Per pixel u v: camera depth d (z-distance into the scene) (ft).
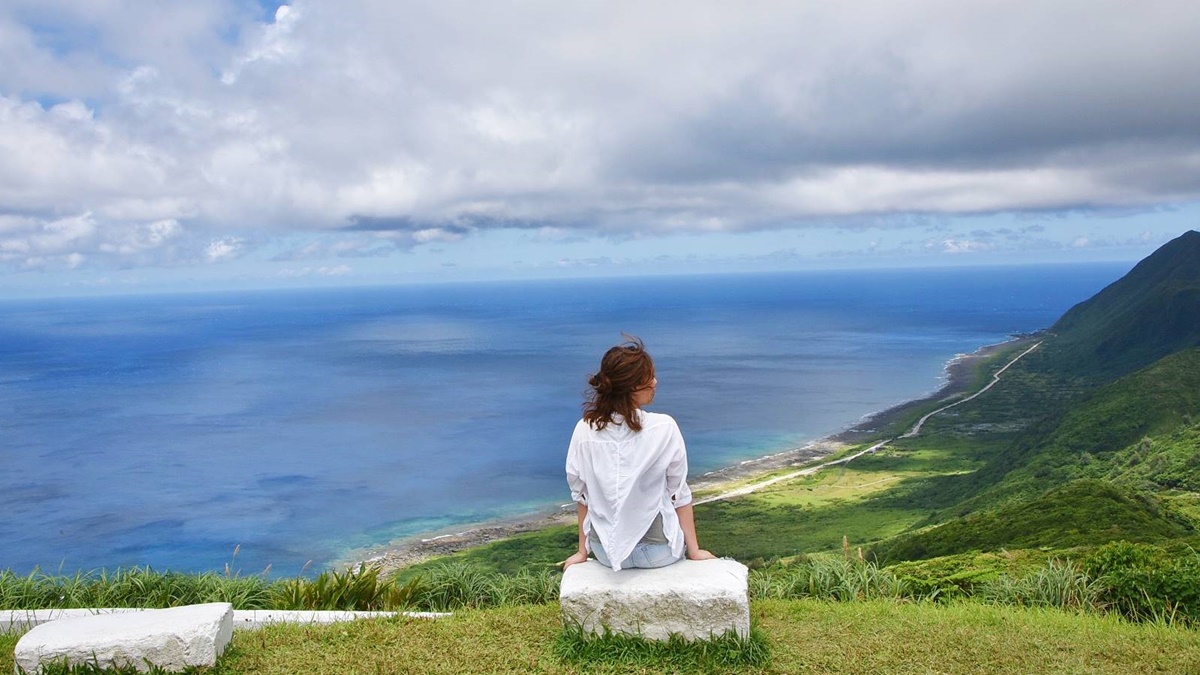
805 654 20.27
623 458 19.60
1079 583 32.73
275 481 507.71
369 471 534.78
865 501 416.87
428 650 20.62
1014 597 33.01
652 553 20.42
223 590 31.83
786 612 26.43
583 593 19.60
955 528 209.97
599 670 18.61
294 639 22.12
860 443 602.85
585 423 20.08
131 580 32.73
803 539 346.95
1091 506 189.88
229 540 384.06
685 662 18.70
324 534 392.47
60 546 375.66
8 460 576.20
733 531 368.48
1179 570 30.37
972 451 546.67
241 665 19.90
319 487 491.72
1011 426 638.12
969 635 23.04
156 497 468.34
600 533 19.65
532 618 23.67
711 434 655.76
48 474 528.63
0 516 431.43
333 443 635.25
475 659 19.83
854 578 34.91
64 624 20.47
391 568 323.98
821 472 503.61
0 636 24.70
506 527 393.91
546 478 505.66
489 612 25.36
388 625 23.41
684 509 20.72
